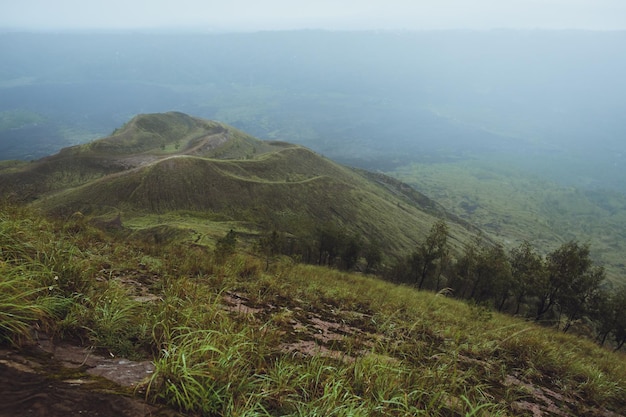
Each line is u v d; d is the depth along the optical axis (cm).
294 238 10594
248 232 13800
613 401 646
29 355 283
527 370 680
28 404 224
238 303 667
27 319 308
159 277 719
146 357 347
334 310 830
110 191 16400
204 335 392
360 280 2039
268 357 429
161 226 11400
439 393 370
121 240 1153
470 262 5294
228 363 335
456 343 707
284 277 1129
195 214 15950
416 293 2041
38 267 425
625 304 3738
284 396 332
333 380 353
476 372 565
